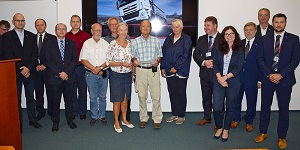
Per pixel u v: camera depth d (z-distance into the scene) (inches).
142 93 151.1
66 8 185.6
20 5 188.4
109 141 134.3
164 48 156.9
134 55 146.6
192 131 148.9
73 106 168.1
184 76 155.3
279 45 119.0
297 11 179.5
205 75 151.8
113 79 142.1
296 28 181.0
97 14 182.9
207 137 139.8
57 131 148.0
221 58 126.4
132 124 160.9
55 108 146.6
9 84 108.6
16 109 112.4
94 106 159.0
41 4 187.0
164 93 187.6
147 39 146.0
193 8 178.7
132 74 152.6
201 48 149.9
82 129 151.9
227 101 128.6
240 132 146.2
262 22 149.6
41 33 159.8
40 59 153.6
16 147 113.2
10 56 139.9
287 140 134.0
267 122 130.0
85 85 168.9
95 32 149.3
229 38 123.1
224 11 180.1
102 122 160.7
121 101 144.6
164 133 145.9
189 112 188.9
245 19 180.4
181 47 151.4
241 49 123.9
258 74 141.0
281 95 120.5
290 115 178.7
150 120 169.0
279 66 118.6
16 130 112.8
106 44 154.6
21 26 142.9
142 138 138.4
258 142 131.6
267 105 127.1
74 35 163.8
